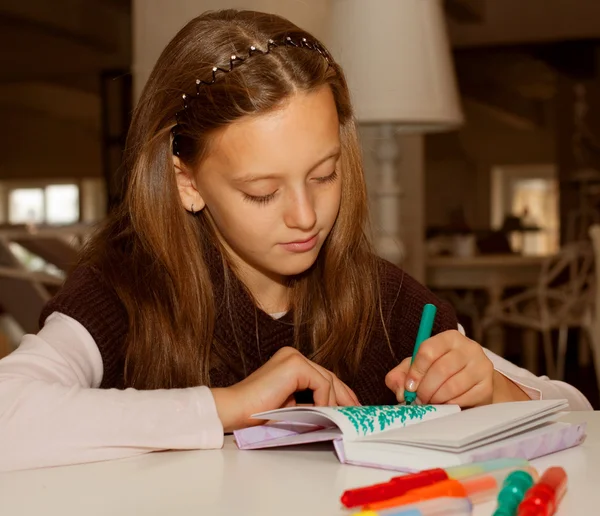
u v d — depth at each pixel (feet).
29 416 2.84
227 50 3.35
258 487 2.43
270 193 3.21
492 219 39.40
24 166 44.62
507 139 39.01
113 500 2.35
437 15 8.02
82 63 34.19
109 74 34.50
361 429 2.68
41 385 2.95
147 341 3.67
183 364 3.71
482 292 21.45
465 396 3.24
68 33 31.91
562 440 2.77
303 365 3.09
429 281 16.19
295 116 3.14
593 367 20.57
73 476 2.64
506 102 37.73
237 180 3.20
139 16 8.61
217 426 2.92
